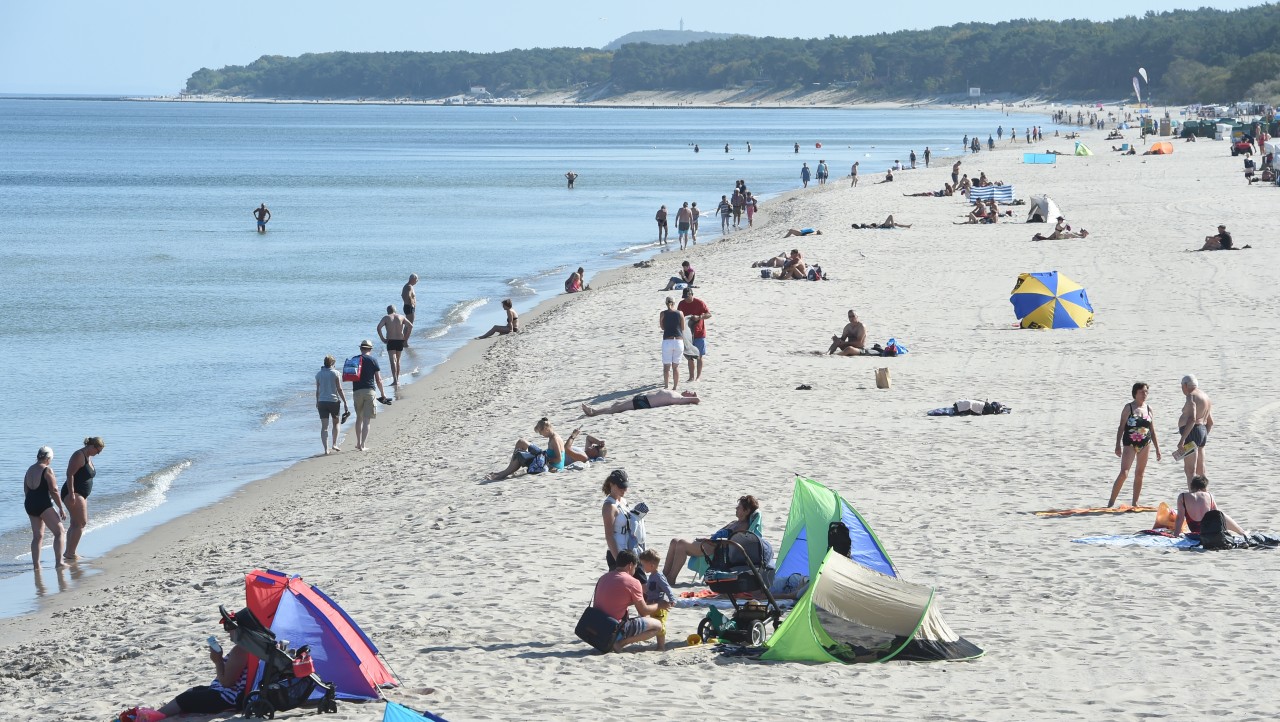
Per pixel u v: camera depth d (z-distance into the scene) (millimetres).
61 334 79438
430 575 31516
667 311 53438
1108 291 79312
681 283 85688
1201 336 64125
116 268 112125
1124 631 25234
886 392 53812
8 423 57094
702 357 56000
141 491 46375
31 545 38750
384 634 26531
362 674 22188
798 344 65438
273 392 63594
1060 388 53469
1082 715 20297
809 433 46688
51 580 36469
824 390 54469
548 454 42625
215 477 48031
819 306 76875
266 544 37281
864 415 49562
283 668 21594
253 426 56531
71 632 30047
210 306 90812
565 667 23938
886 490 38719
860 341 62375
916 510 36344
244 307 90375
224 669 21891
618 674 23438
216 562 35688
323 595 23219
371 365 51375
